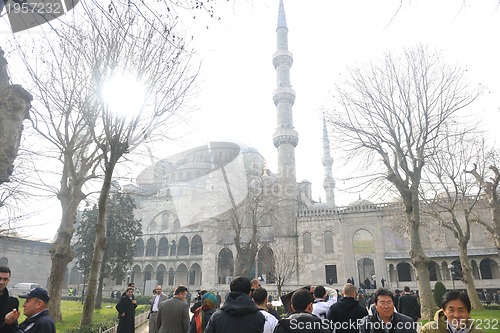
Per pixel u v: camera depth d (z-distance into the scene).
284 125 70.69
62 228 19.44
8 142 8.84
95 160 20.20
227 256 67.44
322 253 58.00
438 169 28.64
